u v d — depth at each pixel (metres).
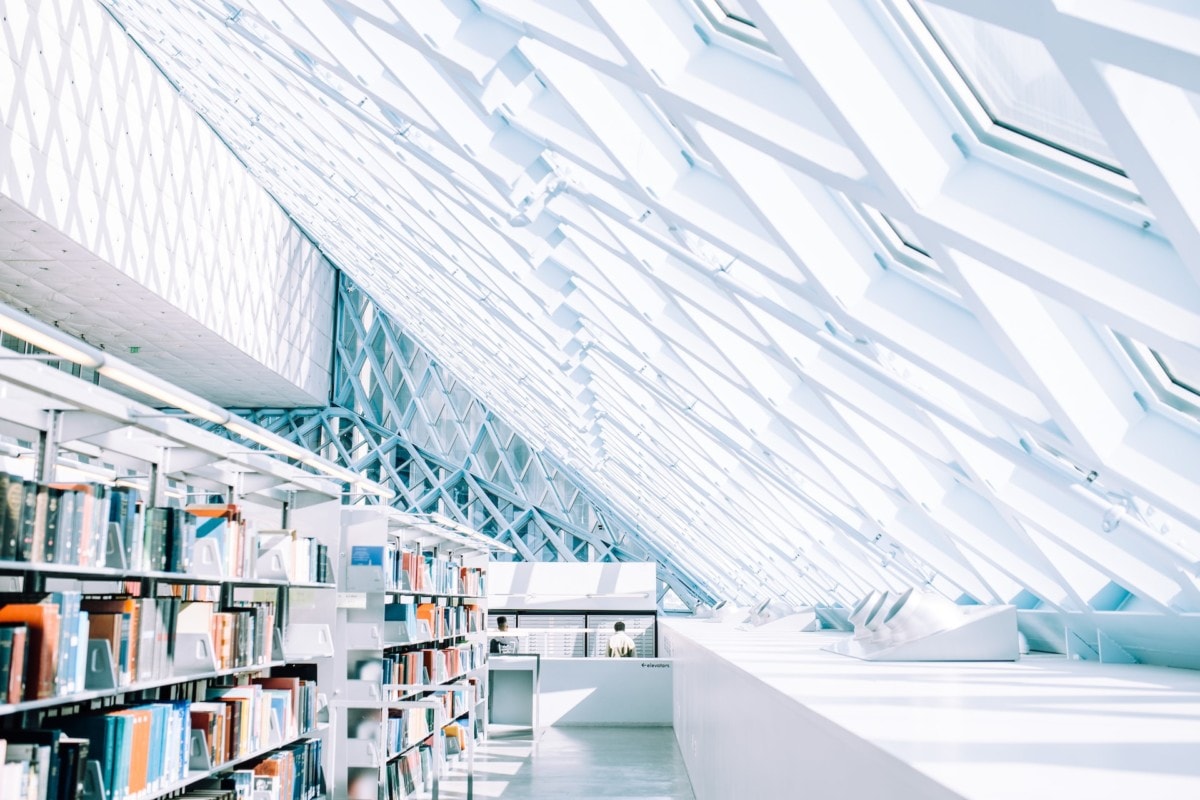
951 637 4.58
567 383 9.16
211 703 4.62
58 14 12.29
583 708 13.27
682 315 5.31
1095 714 2.30
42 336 2.82
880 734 1.93
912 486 4.89
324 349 24.75
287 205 19.11
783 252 3.38
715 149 3.04
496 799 7.86
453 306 10.36
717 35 2.70
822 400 4.64
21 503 3.24
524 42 3.37
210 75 10.87
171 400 3.55
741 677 4.21
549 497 24.22
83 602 3.85
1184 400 2.84
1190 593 3.70
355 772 6.48
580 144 3.69
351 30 4.34
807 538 8.38
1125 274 2.22
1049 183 2.34
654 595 16.27
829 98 2.33
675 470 9.37
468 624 10.72
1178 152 1.70
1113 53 1.48
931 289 3.21
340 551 6.82
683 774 9.08
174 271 15.80
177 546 4.28
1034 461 3.48
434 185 5.74
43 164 12.02
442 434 25.41
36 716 3.70
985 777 1.43
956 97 2.39
